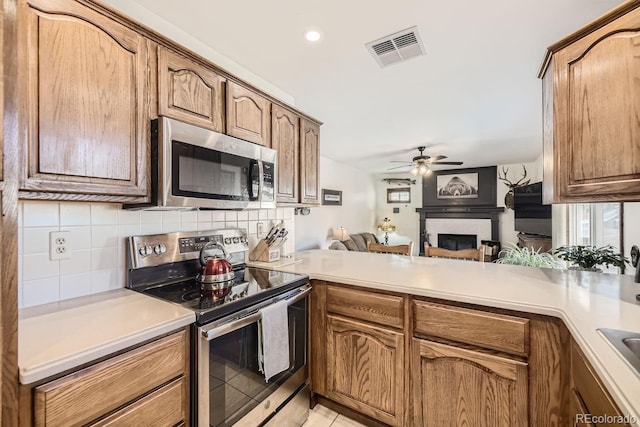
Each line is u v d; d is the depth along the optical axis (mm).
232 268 1827
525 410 1266
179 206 1358
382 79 2330
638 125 1025
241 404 1375
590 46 1166
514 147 4641
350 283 1732
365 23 1656
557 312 1185
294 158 2299
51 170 1006
